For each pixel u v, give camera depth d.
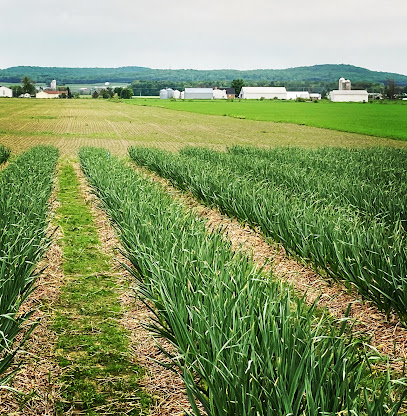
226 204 11.06
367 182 13.90
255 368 3.78
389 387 3.52
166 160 17.44
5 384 4.85
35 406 4.60
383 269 6.29
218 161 18.53
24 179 11.62
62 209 12.86
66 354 5.57
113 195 10.18
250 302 4.58
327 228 7.66
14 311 5.11
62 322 6.35
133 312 6.69
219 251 6.45
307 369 3.64
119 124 51.28
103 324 6.32
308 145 32.56
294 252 8.36
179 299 5.03
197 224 7.74
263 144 33.22
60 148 29.66
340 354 3.79
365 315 6.46
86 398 4.76
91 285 7.66
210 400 3.75
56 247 9.38
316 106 103.50
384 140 36.53
